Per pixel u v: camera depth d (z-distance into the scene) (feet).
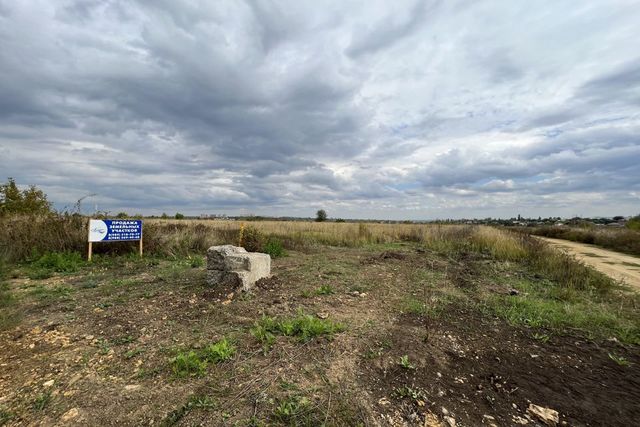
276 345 12.32
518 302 19.39
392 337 13.52
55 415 8.37
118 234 30.55
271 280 22.30
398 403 9.24
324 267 29.04
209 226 49.73
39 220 32.48
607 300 21.21
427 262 33.60
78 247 31.35
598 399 10.00
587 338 14.71
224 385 9.71
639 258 46.55
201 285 21.18
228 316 15.43
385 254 37.60
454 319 16.52
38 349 12.09
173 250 34.86
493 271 29.81
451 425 8.46
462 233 58.75
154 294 19.17
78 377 10.17
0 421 8.12
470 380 10.77
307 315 15.17
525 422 8.79
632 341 14.43
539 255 34.65
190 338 13.03
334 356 11.59
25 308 16.44
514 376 11.18
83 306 16.96
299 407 8.74
